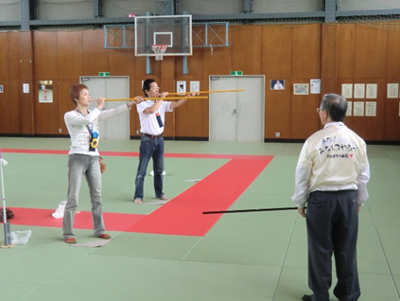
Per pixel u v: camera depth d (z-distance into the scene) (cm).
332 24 1559
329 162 329
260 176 944
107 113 529
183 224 584
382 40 1545
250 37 1625
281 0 1617
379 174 971
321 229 333
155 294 371
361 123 1580
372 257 458
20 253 471
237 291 378
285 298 365
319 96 1602
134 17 1664
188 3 1670
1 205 690
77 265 437
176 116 1698
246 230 555
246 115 1669
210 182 879
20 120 1800
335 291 351
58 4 1756
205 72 1661
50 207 682
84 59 1741
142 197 713
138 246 495
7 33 1777
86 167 510
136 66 1703
